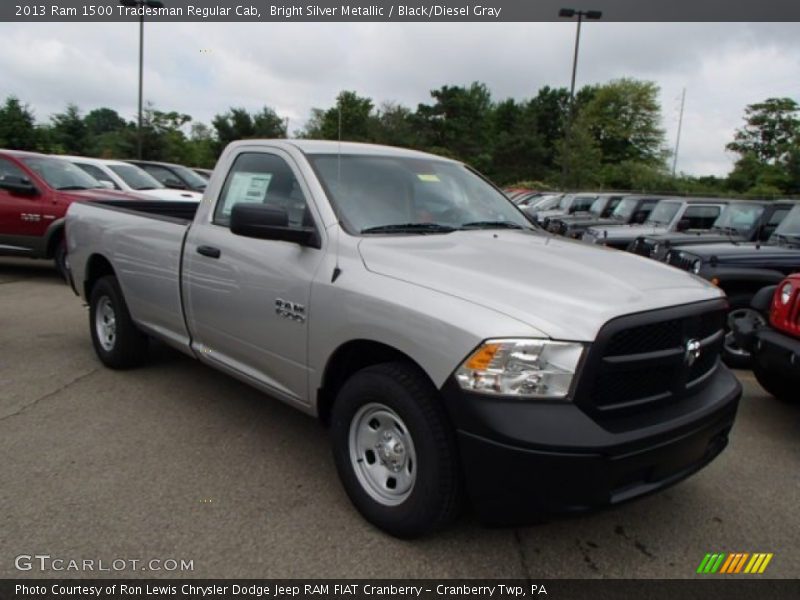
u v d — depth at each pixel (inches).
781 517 136.2
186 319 173.3
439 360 106.9
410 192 155.9
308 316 132.7
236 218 130.0
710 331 125.3
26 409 177.6
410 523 115.5
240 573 110.1
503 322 103.4
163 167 636.7
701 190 2108.8
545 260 128.3
